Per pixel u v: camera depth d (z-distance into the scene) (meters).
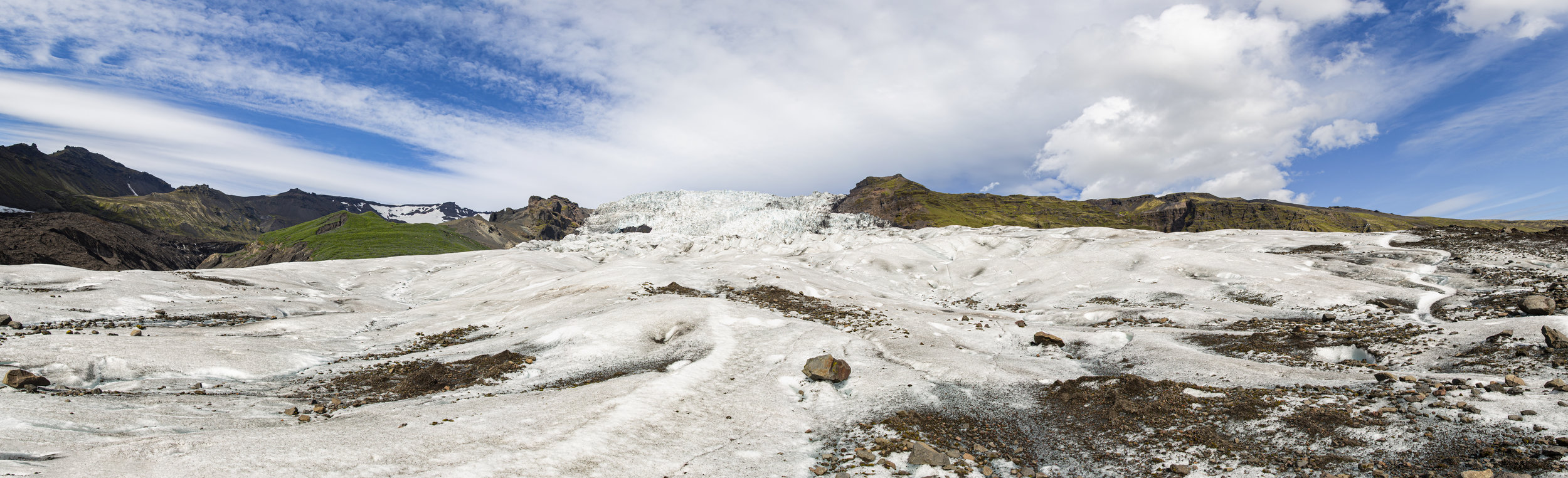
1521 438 15.41
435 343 39.62
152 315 42.81
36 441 15.41
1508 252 60.28
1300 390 22.33
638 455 17.17
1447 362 26.47
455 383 27.28
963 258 102.38
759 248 140.25
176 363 27.16
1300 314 44.34
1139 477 16.36
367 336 41.47
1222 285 56.53
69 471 13.21
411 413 20.47
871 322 42.38
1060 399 23.73
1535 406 17.45
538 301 56.31
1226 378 25.31
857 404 23.73
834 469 17.16
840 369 26.81
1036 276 71.50
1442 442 15.95
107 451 14.51
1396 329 34.06
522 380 28.17
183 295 51.78
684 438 18.88
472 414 19.98
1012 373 27.98
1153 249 73.38
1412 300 43.41
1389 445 16.23
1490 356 25.88
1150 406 21.19
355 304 58.72
